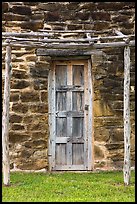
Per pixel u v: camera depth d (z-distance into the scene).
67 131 8.08
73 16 8.05
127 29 8.12
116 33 7.57
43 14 8.02
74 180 7.09
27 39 6.77
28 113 7.88
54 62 8.12
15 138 7.83
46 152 7.89
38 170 7.87
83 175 7.53
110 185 6.68
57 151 8.07
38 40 6.79
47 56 7.95
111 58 8.02
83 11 8.08
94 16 8.08
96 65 7.97
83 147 8.09
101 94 7.99
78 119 8.10
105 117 7.99
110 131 7.98
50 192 6.23
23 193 6.15
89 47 6.76
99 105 7.98
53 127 8.07
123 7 8.15
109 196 6.02
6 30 7.95
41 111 7.90
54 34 7.95
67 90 8.10
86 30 7.98
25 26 7.98
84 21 8.07
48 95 8.06
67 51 7.96
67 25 8.04
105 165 7.96
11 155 7.81
